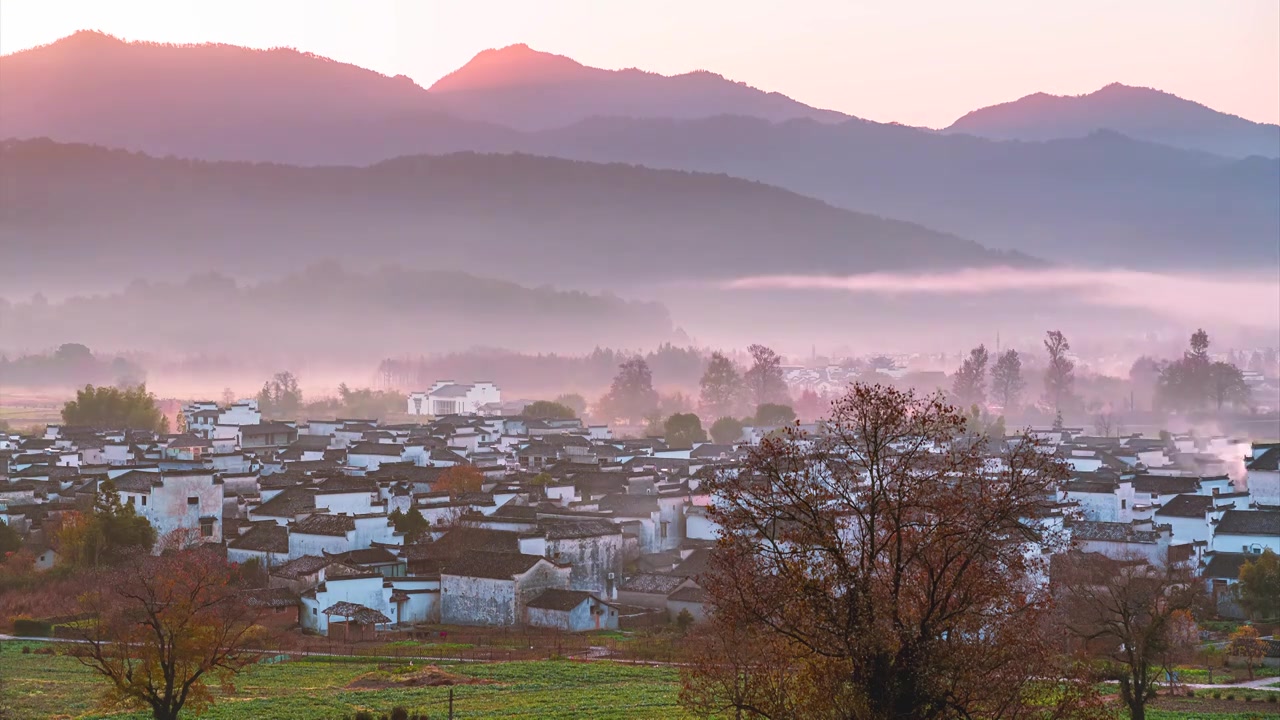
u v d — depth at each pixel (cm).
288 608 15150
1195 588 13900
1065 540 13525
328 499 18612
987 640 6675
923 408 7081
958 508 6725
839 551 6644
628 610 16325
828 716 6500
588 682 11988
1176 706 11025
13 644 13775
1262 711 10738
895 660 6462
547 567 16125
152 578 11281
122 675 9888
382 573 16362
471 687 11706
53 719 10338
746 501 7012
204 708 10069
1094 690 6881
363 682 11962
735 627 6925
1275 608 16100
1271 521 18562
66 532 16912
